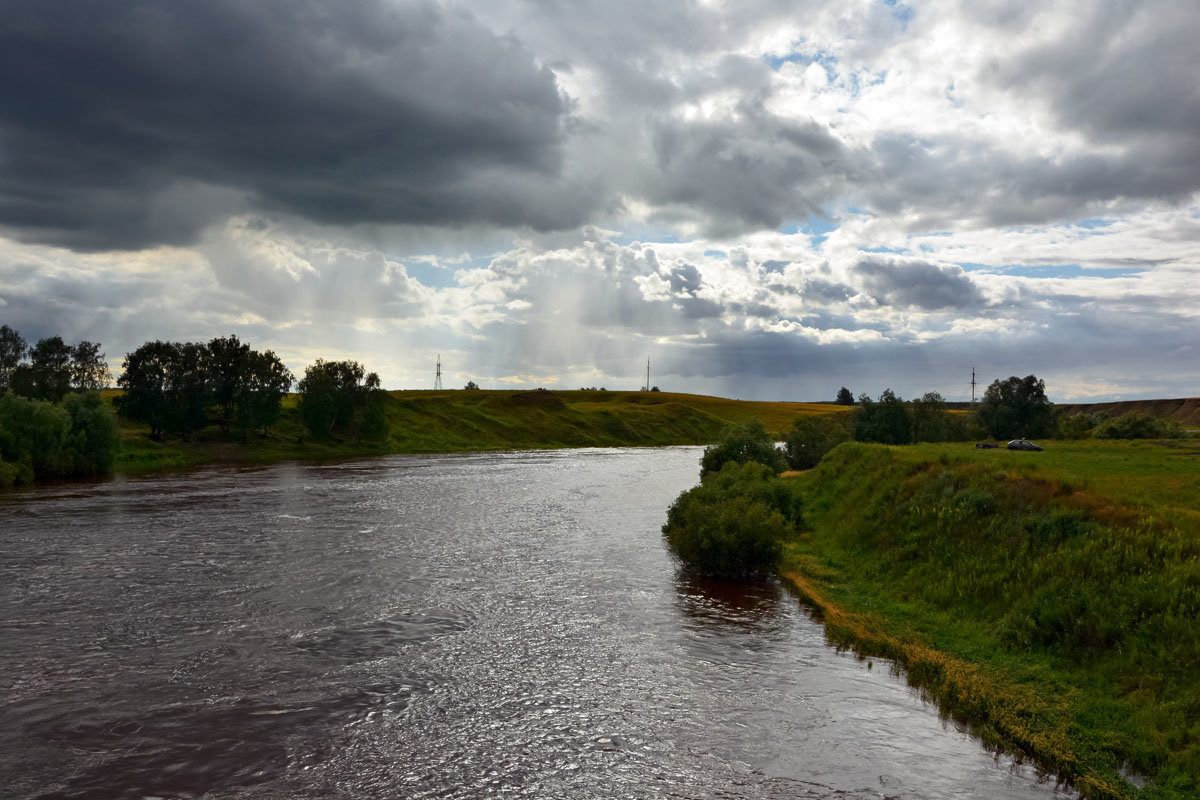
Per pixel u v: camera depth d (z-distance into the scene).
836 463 37.19
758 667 16.17
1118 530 18.30
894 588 21.80
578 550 29.08
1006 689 14.27
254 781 11.11
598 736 12.75
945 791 11.05
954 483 25.28
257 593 22.00
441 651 17.02
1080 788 11.05
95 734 12.64
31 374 76.56
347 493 48.94
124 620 19.22
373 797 10.69
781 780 11.34
